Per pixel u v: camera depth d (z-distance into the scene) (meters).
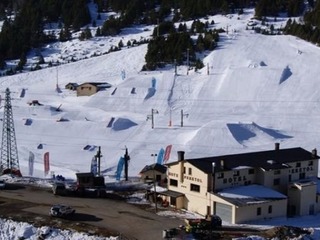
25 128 101.06
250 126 95.31
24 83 163.38
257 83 127.38
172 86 131.88
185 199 56.12
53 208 51.47
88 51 196.88
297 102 116.81
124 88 132.00
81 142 93.44
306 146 86.56
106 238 45.75
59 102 132.50
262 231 48.88
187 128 99.81
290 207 56.81
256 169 57.25
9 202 56.25
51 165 79.62
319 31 166.12
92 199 58.59
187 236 46.47
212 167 54.69
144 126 101.75
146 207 56.00
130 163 79.25
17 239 47.19
